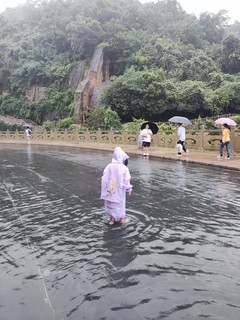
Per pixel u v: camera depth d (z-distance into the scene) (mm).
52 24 69875
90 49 56719
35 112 56000
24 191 8766
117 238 4941
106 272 3867
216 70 52125
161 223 5629
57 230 5398
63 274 3855
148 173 11562
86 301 3271
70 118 47656
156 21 68312
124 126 37719
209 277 3680
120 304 3199
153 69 49656
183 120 16344
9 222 5914
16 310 3145
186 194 7969
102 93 44594
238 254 4297
